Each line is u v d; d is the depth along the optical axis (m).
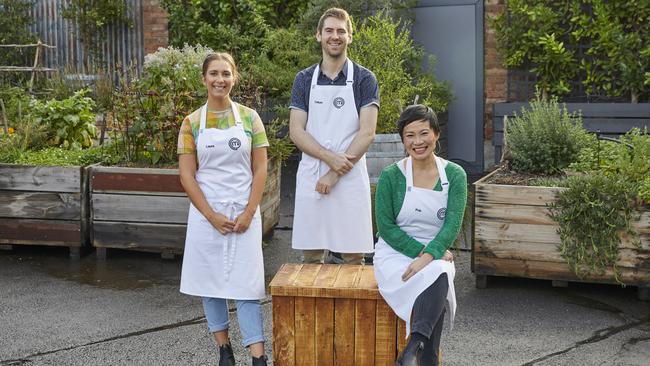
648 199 5.70
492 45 11.52
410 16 11.10
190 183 4.54
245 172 4.59
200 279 4.54
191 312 5.80
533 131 6.76
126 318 5.68
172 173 6.84
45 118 8.17
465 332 5.33
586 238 5.85
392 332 4.33
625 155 6.33
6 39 13.63
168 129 7.11
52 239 7.09
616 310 5.74
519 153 6.70
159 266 6.92
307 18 10.88
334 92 5.04
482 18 10.96
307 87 5.11
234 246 4.50
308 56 10.55
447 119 11.09
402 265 4.23
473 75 11.07
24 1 13.82
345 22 5.04
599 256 5.84
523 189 5.98
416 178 4.36
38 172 7.04
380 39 8.71
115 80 13.38
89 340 5.27
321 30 5.05
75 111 8.24
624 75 10.19
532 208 5.98
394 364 4.34
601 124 9.80
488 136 11.74
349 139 5.07
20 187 7.08
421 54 10.65
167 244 6.93
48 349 5.12
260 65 10.78
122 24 13.59
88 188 7.04
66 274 6.71
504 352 5.00
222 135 4.52
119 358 4.97
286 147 7.86
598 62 10.42
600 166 6.49
